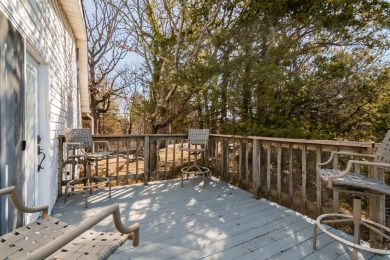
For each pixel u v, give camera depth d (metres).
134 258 2.05
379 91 5.29
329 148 2.68
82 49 7.66
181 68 5.44
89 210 3.24
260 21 5.23
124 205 3.43
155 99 6.75
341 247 2.27
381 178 2.10
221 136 4.88
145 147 4.66
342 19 4.90
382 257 2.10
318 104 5.63
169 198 3.77
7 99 1.80
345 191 1.94
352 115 5.75
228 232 2.57
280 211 3.20
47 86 3.15
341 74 4.97
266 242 2.36
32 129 2.79
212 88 5.40
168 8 6.12
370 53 5.47
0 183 1.68
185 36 5.95
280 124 5.09
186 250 2.20
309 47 5.38
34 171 2.77
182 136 5.21
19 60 2.05
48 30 3.26
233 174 4.55
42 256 0.81
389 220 4.86
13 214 1.94
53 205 3.42
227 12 5.96
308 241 2.38
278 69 4.68
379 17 5.10
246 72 4.96
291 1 5.11
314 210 2.93
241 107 5.57
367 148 2.27
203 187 4.38
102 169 7.75
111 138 4.49
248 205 3.45
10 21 1.86
